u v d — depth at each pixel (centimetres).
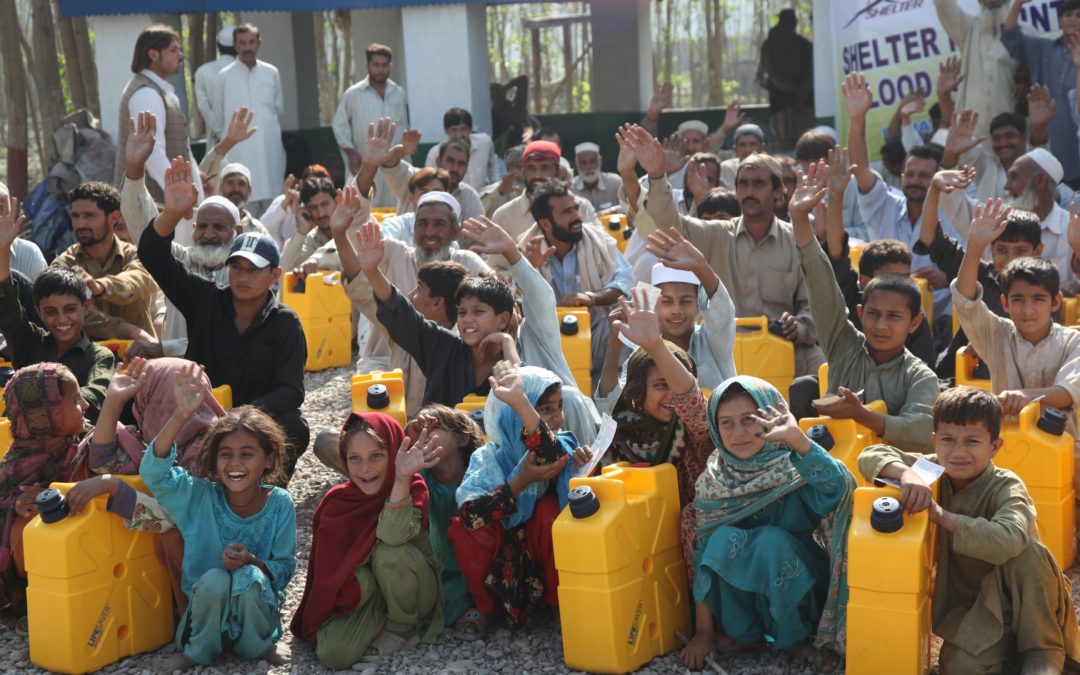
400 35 1941
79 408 515
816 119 1505
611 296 759
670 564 463
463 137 1415
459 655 470
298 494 657
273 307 622
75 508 457
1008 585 420
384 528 464
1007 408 515
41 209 1254
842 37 1348
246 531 476
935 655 452
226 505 477
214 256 736
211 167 1045
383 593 472
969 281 566
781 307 773
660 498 457
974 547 407
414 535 472
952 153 888
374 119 1486
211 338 617
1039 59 1132
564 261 778
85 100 1875
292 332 624
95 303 698
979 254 560
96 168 1273
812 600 440
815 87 1498
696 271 593
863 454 437
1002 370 571
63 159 1268
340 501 479
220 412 528
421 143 1555
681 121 1903
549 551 480
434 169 954
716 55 2922
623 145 766
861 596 408
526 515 483
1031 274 550
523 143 1547
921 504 406
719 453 451
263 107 1475
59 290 593
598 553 430
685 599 472
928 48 1290
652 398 480
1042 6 1155
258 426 469
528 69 3353
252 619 463
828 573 444
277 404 609
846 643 415
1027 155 830
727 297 599
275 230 1119
